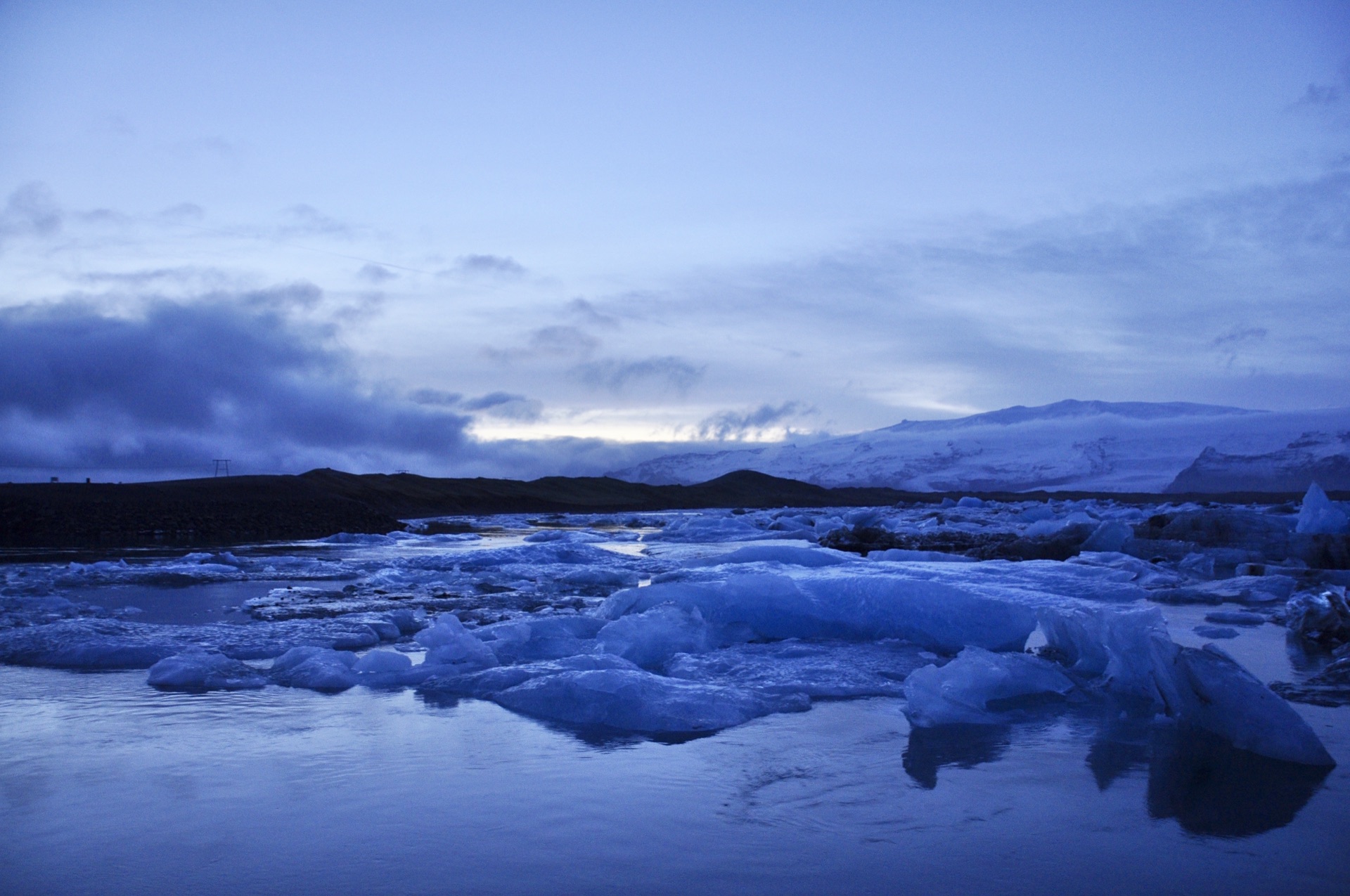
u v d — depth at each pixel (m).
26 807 3.26
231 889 2.57
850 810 3.24
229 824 3.09
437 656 6.03
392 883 2.61
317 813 3.20
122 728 4.41
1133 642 5.16
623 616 6.64
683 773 3.68
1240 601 9.16
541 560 15.15
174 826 3.06
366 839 2.94
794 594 7.30
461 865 2.73
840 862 2.76
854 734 4.33
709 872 2.68
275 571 14.03
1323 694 5.06
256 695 5.21
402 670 5.72
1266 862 2.76
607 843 2.91
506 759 3.89
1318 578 9.88
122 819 3.14
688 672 5.75
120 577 12.73
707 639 6.80
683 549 21.66
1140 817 3.16
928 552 12.67
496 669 5.46
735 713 4.61
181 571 13.42
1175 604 9.08
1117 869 2.71
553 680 4.88
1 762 3.84
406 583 12.05
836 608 7.19
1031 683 5.12
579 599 10.05
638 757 3.92
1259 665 5.94
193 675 5.53
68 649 6.35
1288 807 3.26
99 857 2.80
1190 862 2.76
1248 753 3.97
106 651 6.27
